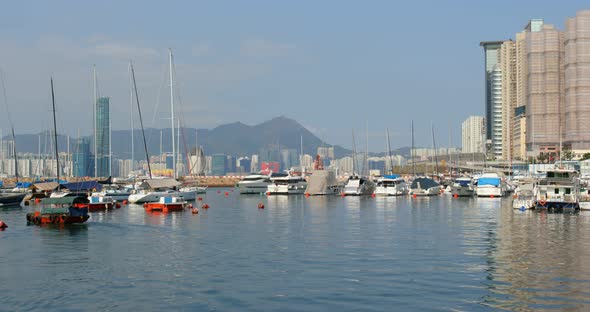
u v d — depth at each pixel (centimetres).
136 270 3625
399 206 9725
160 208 8650
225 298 2911
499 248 4472
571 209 7988
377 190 13562
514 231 5647
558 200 8075
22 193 10038
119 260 3988
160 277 3406
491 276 3378
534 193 8919
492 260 3912
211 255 4184
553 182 8162
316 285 3169
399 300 2847
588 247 4506
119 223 6619
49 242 4922
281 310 2697
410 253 4231
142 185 11319
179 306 2777
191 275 3456
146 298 2923
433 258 4003
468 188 12950
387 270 3566
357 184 13825
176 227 6147
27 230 5866
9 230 5862
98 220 7050
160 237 5253
